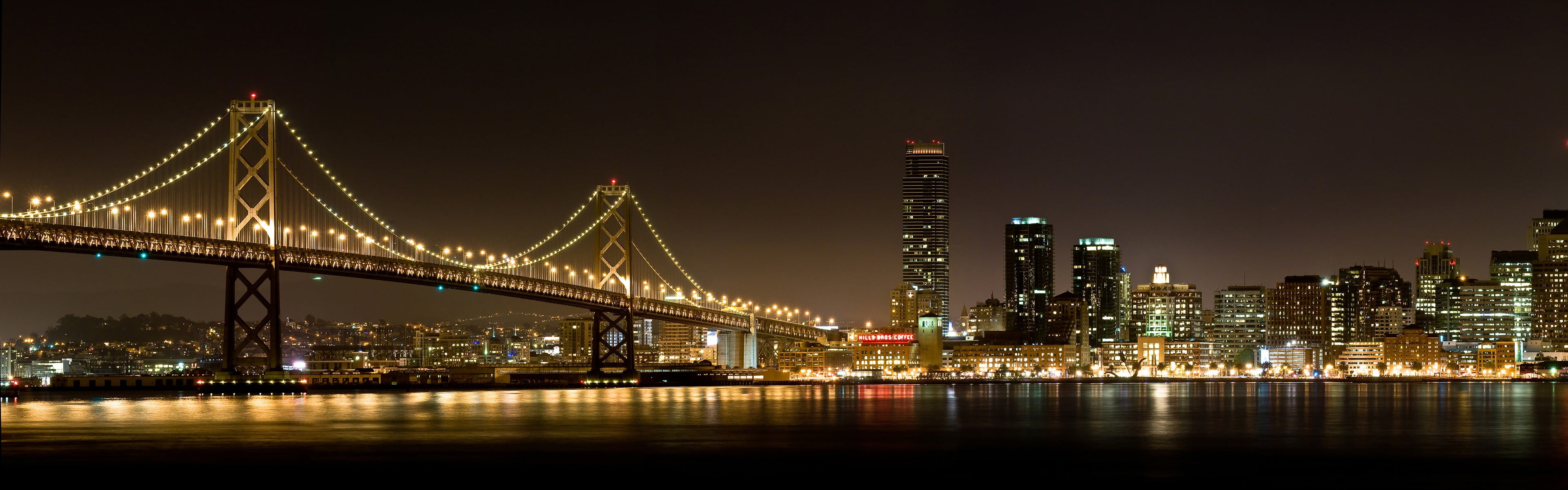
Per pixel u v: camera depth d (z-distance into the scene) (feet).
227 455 439.22
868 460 450.30
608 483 391.45
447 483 387.34
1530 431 588.50
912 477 409.69
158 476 394.11
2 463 418.31
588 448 474.08
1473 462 454.81
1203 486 396.98
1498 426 622.13
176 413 626.64
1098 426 611.47
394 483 385.91
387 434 513.04
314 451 453.17
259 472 402.72
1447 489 391.45
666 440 506.89
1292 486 398.62
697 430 557.74
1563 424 637.30
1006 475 416.26
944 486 393.50
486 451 459.73
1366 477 417.69
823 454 463.83
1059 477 413.80
